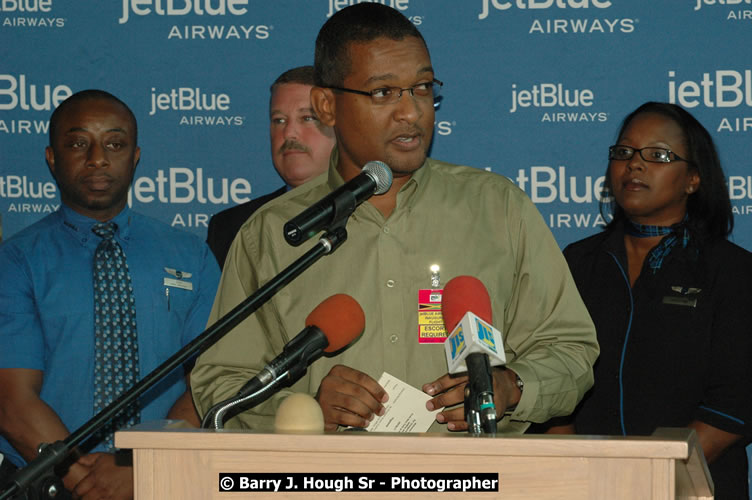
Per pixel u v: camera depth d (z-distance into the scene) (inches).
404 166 85.0
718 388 117.0
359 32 85.3
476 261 89.0
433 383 74.9
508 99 136.7
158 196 138.1
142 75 138.3
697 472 63.2
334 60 87.1
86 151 131.0
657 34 134.7
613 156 128.6
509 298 89.7
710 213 127.1
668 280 123.0
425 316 88.1
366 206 91.0
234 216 137.6
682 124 126.9
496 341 61.4
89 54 138.5
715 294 120.2
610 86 135.5
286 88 136.6
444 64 137.3
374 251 90.3
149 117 138.3
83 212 131.7
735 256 122.6
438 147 137.6
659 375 119.6
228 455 55.7
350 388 71.8
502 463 53.2
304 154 135.8
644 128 126.4
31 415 122.2
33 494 64.8
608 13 135.3
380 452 54.0
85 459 120.1
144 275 129.3
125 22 138.3
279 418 60.2
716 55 134.1
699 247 123.8
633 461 51.8
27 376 123.7
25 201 137.3
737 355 116.9
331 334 70.2
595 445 51.6
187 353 70.3
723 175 127.3
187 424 60.4
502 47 136.6
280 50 137.9
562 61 136.0
